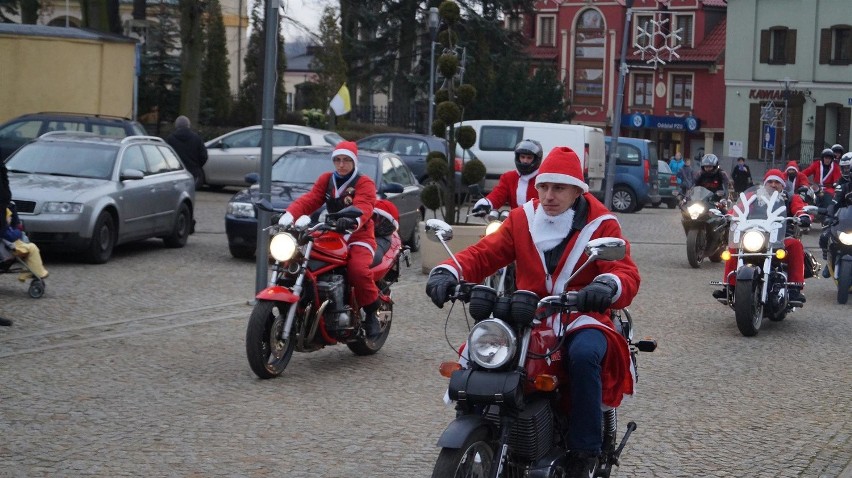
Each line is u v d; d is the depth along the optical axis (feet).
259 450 22.72
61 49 92.99
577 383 16.65
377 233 33.78
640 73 229.45
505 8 166.09
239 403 26.66
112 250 54.49
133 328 35.94
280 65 146.72
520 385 15.92
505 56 172.76
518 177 37.06
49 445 22.59
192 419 25.02
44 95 92.63
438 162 53.06
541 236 17.43
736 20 205.77
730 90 207.62
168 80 134.10
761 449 23.94
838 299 48.24
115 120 75.20
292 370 30.73
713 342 37.58
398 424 25.16
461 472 15.74
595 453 16.96
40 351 31.83
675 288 51.75
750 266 38.68
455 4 55.06
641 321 41.75
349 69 169.78
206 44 144.77
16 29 91.50
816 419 26.81
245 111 147.33
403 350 34.32
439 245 52.13
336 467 21.71
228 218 53.93
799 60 199.62
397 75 170.50
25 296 41.47
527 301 16.05
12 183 50.78
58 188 50.44
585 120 234.99
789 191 44.70
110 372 29.48
